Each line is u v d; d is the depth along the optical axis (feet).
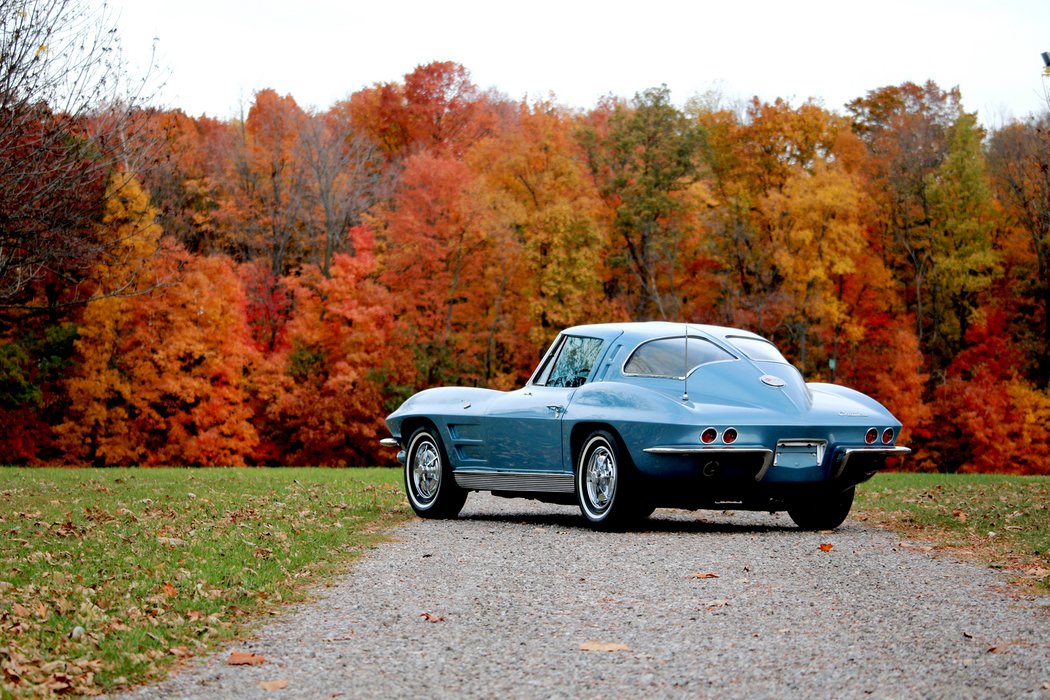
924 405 145.79
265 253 171.32
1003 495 41.60
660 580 22.03
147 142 39.42
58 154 36.94
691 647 16.38
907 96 188.14
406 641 17.13
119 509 34.88
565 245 153.28
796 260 148.87
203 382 136.36
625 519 30.12
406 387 144.66
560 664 15.53
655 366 30.68
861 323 155.94
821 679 14.47
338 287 144.05
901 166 166.09
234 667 15.64
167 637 17.07
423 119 183.93
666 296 161.38
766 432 28.55
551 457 31.86
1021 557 24.50
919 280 162.09
